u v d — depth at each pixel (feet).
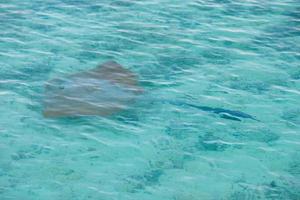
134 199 30.53
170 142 35.94
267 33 50.85
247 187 31.83
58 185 31.35
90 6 55.06
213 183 32.14
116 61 45.42
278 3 57.31
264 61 46.26
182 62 45.85
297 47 48.57
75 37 48.83
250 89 42.32
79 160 33.68
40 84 41.57
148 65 45.21
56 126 36.96
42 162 33.32
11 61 44.52
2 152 33.99
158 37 49.47
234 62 46.06
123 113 38.65
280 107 40.11
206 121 38.34
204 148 35.47
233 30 51.11
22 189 30.83
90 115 38.09
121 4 55.77
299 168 33.65
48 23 51.19
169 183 31.99
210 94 41.57
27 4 55.26
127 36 49.42
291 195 31.22
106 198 30.42
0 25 50.31
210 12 54.70
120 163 33.63
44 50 46.52
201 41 49.08
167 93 41.45
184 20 52.80
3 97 39.73
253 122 38.37
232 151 35.22
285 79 43.80
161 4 56.18
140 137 36.24
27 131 36.27
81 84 41.34
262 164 33.99
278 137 36.70
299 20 53.62
